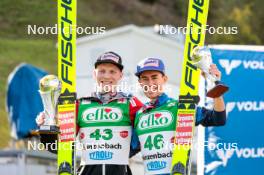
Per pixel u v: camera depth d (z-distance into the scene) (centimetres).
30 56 3662
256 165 1062
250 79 1069
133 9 4919
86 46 1988
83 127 816
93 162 809
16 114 1717
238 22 3584
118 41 2061
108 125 810
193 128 786
